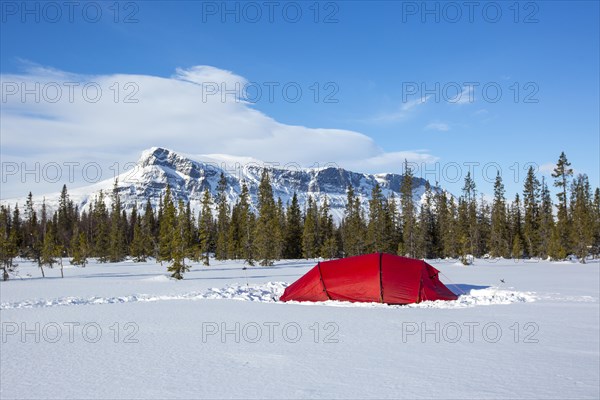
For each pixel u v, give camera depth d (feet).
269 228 237.66
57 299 67.77
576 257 230.27
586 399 21.01
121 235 284.61
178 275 117.80
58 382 24.25
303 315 50.26
